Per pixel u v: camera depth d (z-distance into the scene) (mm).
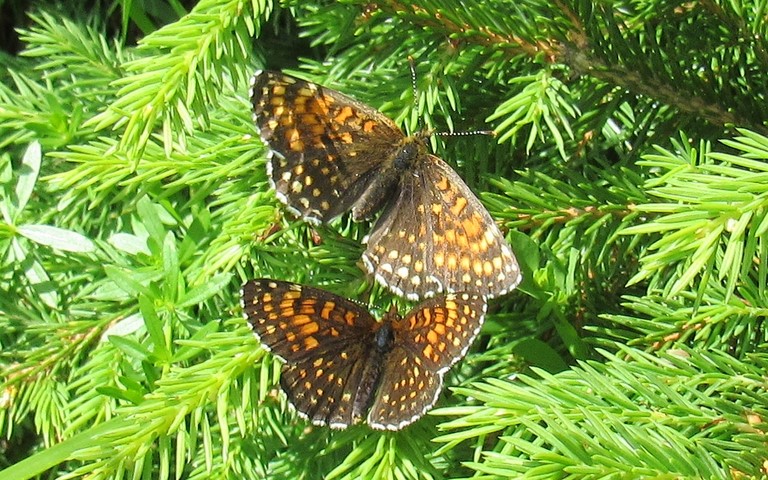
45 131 305
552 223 277
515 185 277
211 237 292
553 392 252
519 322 285
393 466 266
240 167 283
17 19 349
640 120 288
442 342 266
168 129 260
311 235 288
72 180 278
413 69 279
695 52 287
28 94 313
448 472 277
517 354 276
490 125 290
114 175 281
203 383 263
